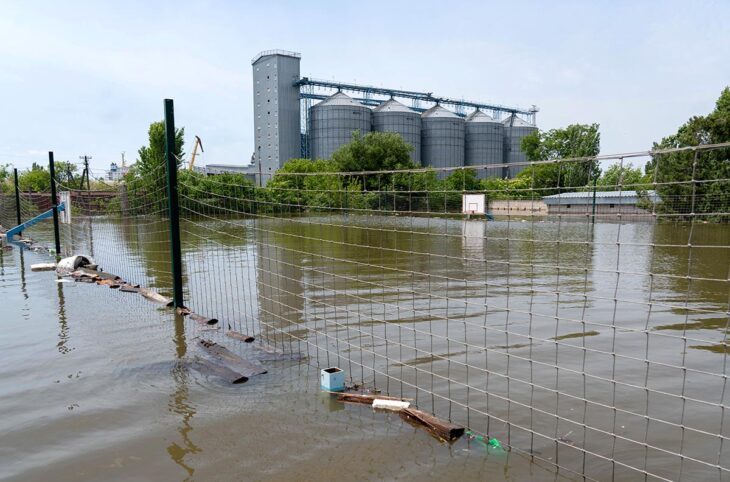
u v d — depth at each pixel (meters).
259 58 73.56
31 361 6.46
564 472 3.71
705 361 5.98
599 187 4.12
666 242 19.34
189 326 8.05
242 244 18.80
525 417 4.60
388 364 6.04
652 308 8.63
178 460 4.03
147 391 5.45
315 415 4.78
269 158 73.75
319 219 10.52
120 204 21.86
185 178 15.32
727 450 3.97
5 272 14.24
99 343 7.21
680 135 33.12
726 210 13.48
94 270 13.84
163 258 16.23
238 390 5.41
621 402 4.88
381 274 12.42
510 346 6.61
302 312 8.68
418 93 82.81
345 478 3.71
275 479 3.72
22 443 4.35
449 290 10.37
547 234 22.25
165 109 8.70
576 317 8.06
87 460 4.06
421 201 8.94
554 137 67.44
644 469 3.72
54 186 18.19
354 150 55.00
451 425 4.31
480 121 77.94
